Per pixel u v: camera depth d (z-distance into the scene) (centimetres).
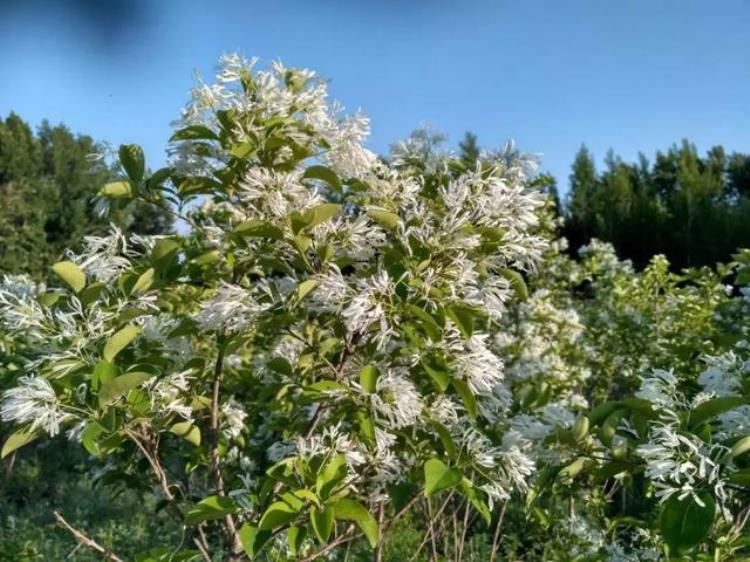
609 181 2861
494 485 282
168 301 338
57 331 273
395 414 266
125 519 669
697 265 2491
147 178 315
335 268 272
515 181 306
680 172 3139
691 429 216
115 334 260
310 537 309
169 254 280
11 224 1948
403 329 266
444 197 281
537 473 303
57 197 2431
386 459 292
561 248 936
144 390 272
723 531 262
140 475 380
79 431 283
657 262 841
